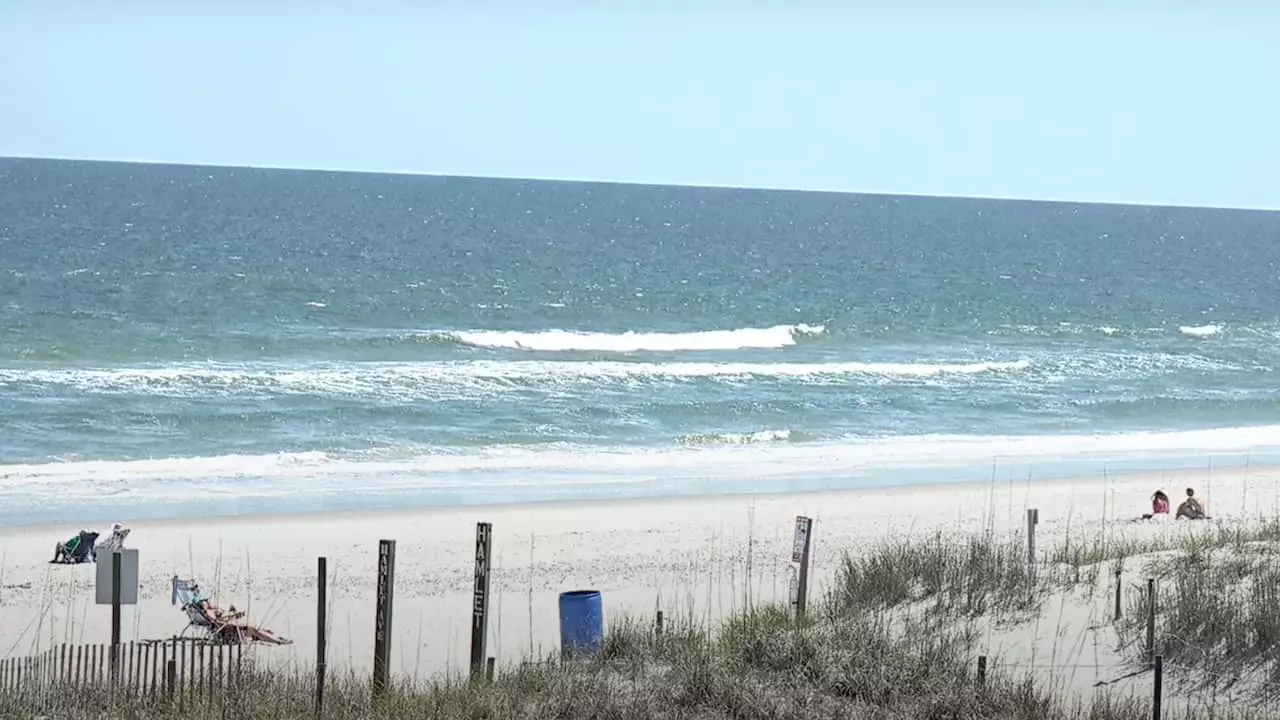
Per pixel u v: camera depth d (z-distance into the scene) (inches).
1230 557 1357.0
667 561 1681.8
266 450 2479.1
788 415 2987.2
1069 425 3043.8
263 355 3622.0
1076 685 1014.4
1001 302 6294.3
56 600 1457.9
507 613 1427.2
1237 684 997.8
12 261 5979.3
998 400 3287.4
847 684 992.2
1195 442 2888.8
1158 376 3769.7
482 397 2994.6
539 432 2694.4
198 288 5211.6
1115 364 3964.1
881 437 2812.5
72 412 2677.2
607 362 3548.2
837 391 3284.9
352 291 5452.8
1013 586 1240.2
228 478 2239.2
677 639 1151.6
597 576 1593.3
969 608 1197.1
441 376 3181.6
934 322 5118.1
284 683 1075.3
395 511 2006.6
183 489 2148.1
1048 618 1163.9
